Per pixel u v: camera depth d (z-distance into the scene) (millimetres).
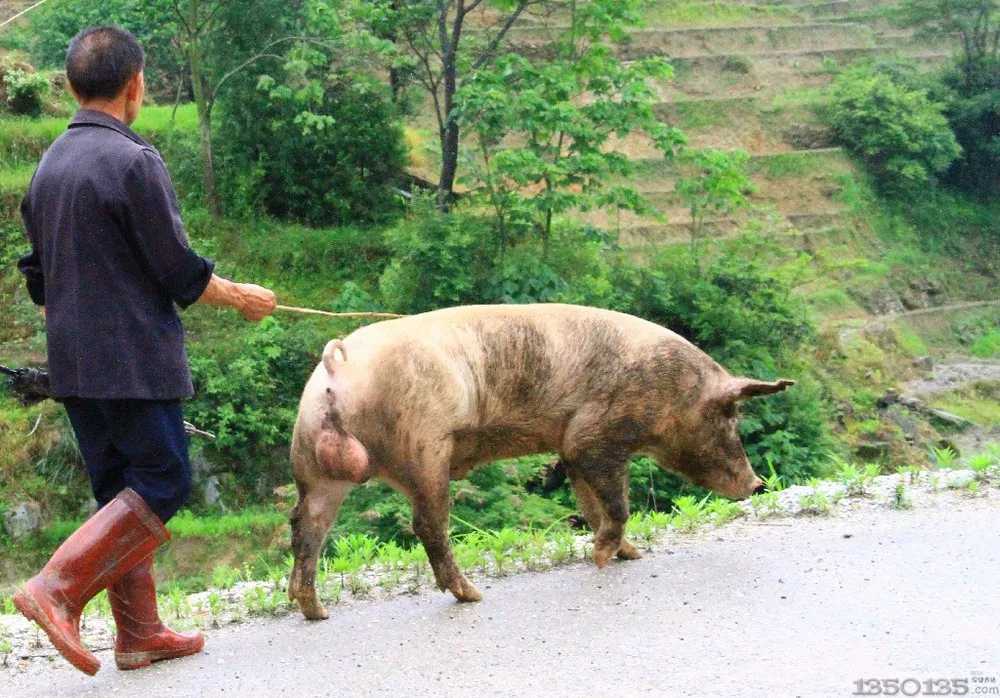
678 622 5352
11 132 24219
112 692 4789
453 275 18469
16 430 17859
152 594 5098
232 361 18812
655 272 20125
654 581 6062
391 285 19016
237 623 5863
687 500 7883
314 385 5562
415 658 5047
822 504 7414
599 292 18609
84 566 4719
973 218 38156
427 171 25906
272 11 22859
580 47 23078
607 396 6203
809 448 18734
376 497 13688
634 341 6285
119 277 4816
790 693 4426
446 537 5840
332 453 5395
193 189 23859
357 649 5227
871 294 32094
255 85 23234
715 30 39906
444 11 21453
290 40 23078
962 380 28281
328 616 5824
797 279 20703
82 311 4797
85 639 5746
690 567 6281
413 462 5699
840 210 34594
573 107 19828
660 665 4793
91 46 4945
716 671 4691
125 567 4840
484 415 6012
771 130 36500
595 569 6426
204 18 23656
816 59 40031
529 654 5016
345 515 13617
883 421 23531
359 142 24188
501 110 19141
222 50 23328
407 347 5711
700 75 37969
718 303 19844
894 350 28422
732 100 36531
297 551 5668
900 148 36969
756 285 20188
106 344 4785
